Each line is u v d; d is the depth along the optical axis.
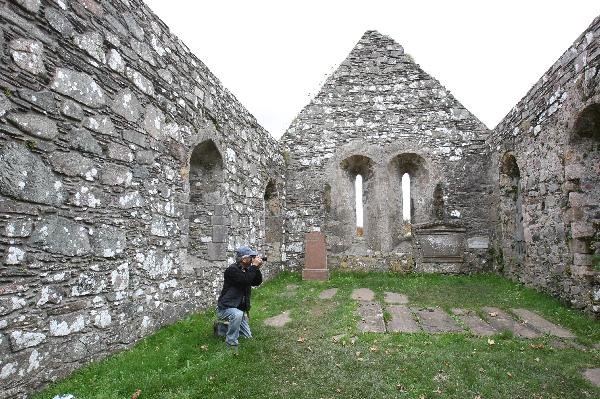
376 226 12.00
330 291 9.02
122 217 4.85
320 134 12.61
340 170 12.38
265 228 11.61
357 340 5.01
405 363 4.18
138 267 5.12
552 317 6.26
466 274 11.27
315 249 11.07
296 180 12.49
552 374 3.92
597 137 6.65
